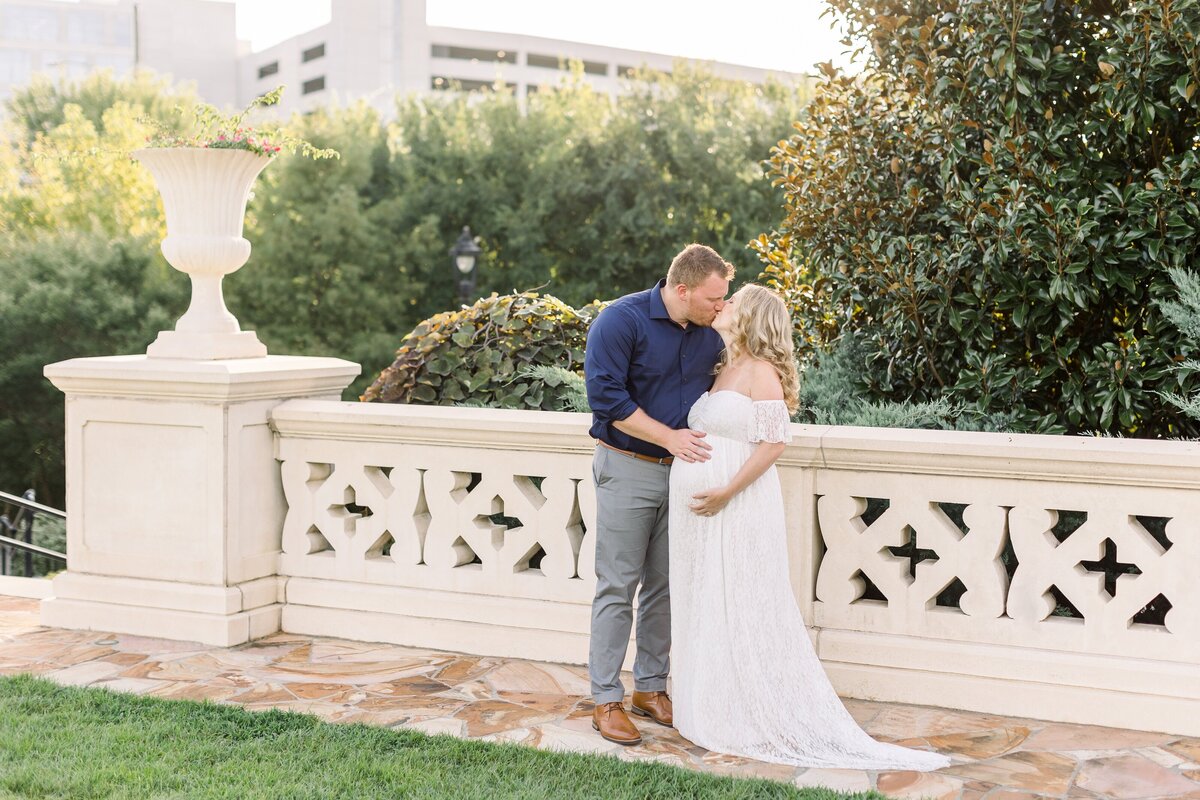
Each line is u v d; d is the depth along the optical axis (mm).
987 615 4227
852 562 4410
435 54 76375
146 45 79375
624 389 3832
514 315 5996
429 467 5047
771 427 3754
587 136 26891
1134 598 4023
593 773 3539
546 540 4859
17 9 73375
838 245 5770
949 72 5375
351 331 25141
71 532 5395
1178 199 4703
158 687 4453
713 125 26297
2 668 4684
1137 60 4766
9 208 24422
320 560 5301
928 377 5504
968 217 5102
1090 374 4883
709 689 3840
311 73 77062
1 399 22000
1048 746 3852
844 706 4223
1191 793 3426
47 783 3338
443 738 3824
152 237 23484
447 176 26969
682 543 3887
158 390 5094
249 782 3400
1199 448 3943
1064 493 4090
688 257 3783
